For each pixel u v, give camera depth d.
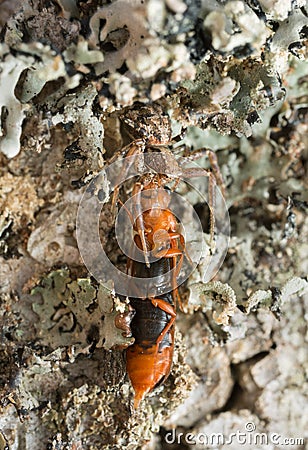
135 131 0.06
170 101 0.06
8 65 0.06
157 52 0.06
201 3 0.06
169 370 0.06
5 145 0.06
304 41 0.06
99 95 0.06
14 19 0.06
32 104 0.06
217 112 0.06
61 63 0.06
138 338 0.06
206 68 0.06
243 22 0.06
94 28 0.06
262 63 0.06
